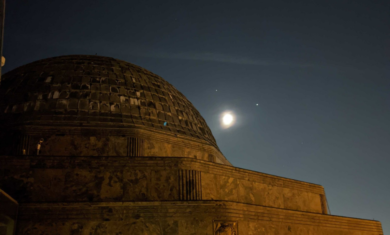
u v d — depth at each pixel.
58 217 20.16
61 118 27.52
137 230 20.73
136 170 22.41
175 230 21.19
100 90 30.03
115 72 32.38
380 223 32.12
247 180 26.06
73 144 26.56
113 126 27.80
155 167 22.73
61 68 31.45
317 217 28.09
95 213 20.53
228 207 22.50
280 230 25.30
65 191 21.30
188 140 30.67
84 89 29.72
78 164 21.84
